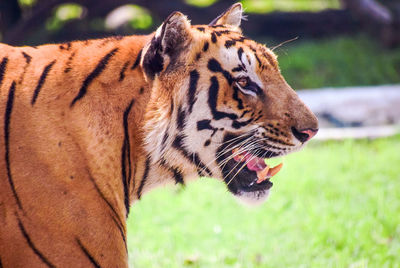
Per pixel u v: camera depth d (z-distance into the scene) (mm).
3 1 28812
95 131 6379
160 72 6605
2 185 6043
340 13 33344
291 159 17344
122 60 6676
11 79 6352
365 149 18578
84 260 6168
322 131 19703
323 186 15273
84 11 31391
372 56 29953
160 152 6793
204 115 6859
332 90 22250
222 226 13188
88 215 6203
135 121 6633
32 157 6113
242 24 33312
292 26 33438
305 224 12906
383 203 13664
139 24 33000
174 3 32625
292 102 7207
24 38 28891
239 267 11016
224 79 6820
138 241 12289
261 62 7059
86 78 6484
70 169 6191
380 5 31891
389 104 20969
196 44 6738
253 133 7121
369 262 11023
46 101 6297
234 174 7441
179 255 11664
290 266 11062
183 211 13953
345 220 12945
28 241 6031
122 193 6621
